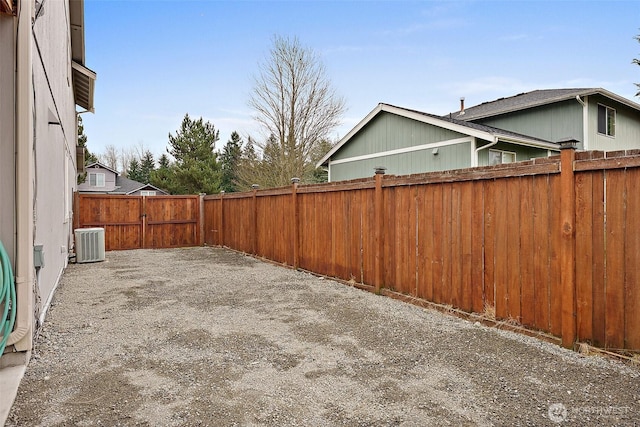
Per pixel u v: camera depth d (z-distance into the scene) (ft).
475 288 13.78
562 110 43.55
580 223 10.74
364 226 18.92
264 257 28.84
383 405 8.12
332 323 13.64
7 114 9.90
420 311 15.07
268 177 69.51
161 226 39.01
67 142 28.25
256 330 12.92
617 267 10.04
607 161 10.14
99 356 10.71
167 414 7.72
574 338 10.79
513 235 12.55
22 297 9.82
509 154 38.17
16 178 9.87
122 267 26.27
